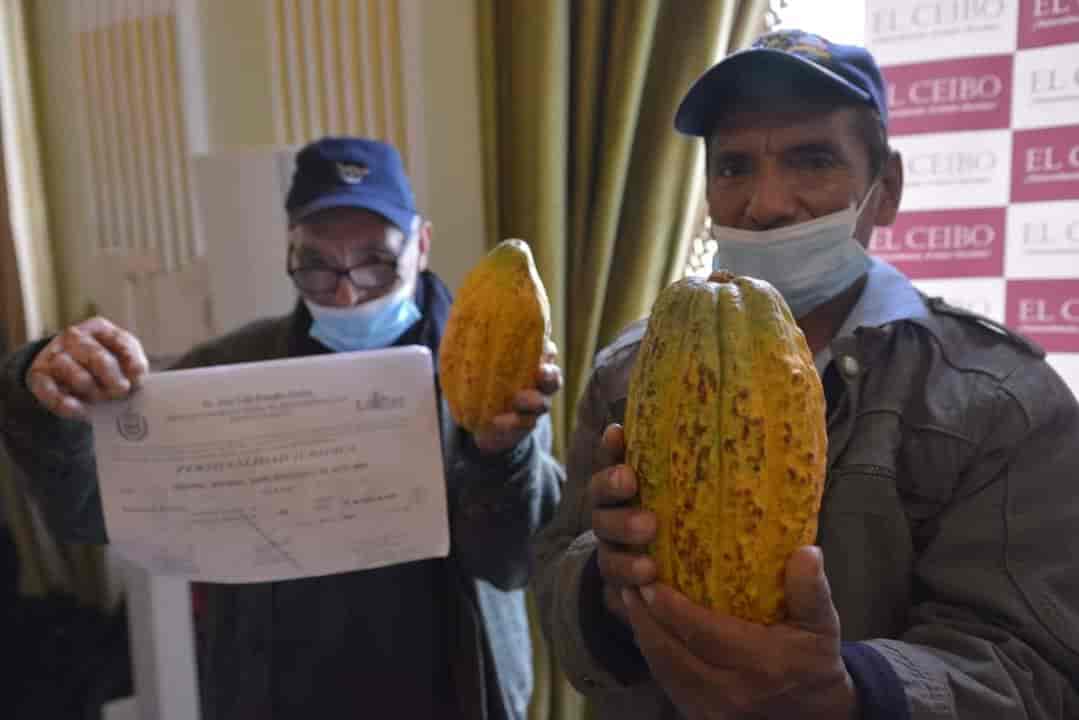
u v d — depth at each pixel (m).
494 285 0.75
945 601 0.61
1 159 2.14
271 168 1.31
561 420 1.34
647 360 0.49
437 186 1.56
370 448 0.87
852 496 0.63
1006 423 0.62
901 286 0.72
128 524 0.86
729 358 0.46
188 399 0.84
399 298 1.11
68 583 2.31
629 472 0.49
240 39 1.76
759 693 0.44
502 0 1.35
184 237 1.93
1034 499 0.60
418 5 1.52
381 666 1.04
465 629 1.02
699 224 1.36
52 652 2.03
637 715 0.73
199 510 0.85
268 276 1.34
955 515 0.62
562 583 0.68
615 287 1.34
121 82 2.00
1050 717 0.55
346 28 1.59
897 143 1.16
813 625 0.44
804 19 1.27
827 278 0.73
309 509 0.87
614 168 1.29
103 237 2.18
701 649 0.45
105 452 0.85
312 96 1.67
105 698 1.85
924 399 0.65
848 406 0.67
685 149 1.29
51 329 2.29
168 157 1.92
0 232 2.16
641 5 1.24
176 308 1.94
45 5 2.16
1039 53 1.07
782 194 0.70
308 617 1.04
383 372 0.86
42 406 0.83
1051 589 0.58
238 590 1.06
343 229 1.07
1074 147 1.07
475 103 1.50
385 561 0.89
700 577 0.46
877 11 1.15
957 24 1.11
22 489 2.18
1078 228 1.08
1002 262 1.13
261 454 0.85
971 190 1.13
